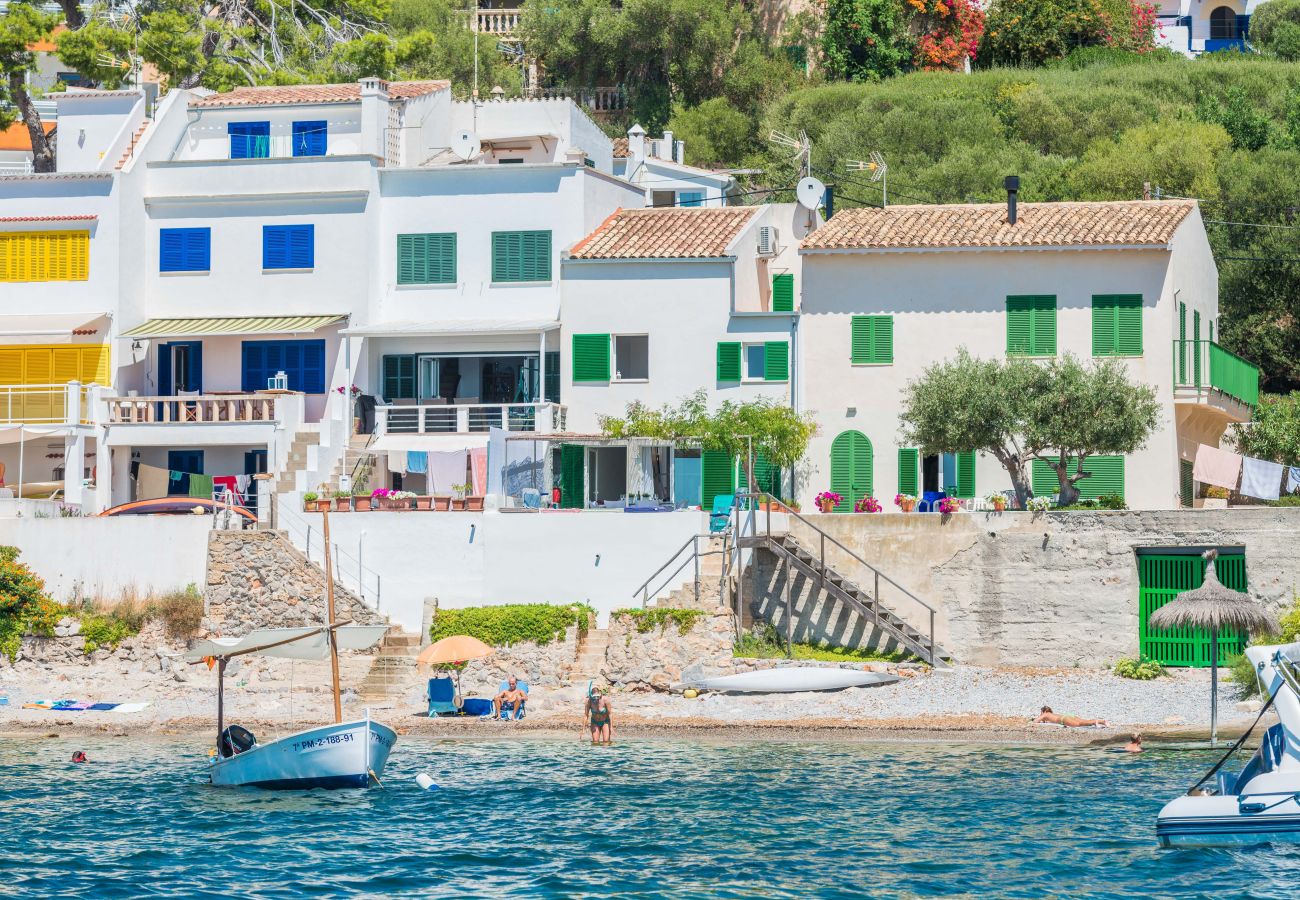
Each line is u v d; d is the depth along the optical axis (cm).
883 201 17838
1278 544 13125
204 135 17375
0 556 14162
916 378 15075
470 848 9275
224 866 8956
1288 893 8269
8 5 19925
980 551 13638
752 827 9625
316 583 14012
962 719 12494
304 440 15588
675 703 13100
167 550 14125
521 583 13938
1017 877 8600
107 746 12475
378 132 16838
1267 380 19238
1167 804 9188
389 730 10944
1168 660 13312
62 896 8419
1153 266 14750
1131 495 14638
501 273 16275
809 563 13662
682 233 16012
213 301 16588
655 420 14988
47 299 16488
